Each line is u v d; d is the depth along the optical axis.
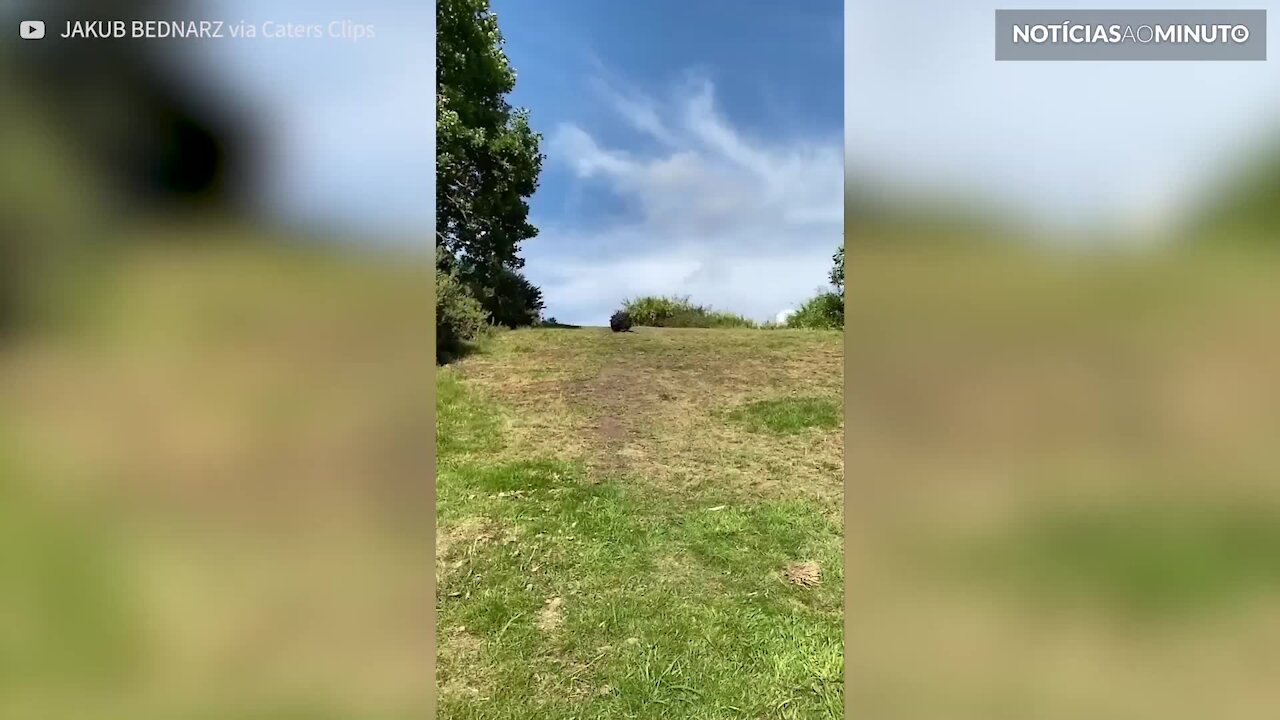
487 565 3.14
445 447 4.45
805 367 6.14
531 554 3.24
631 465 4.20
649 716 2.39
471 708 2.39
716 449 4.43
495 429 4.75
